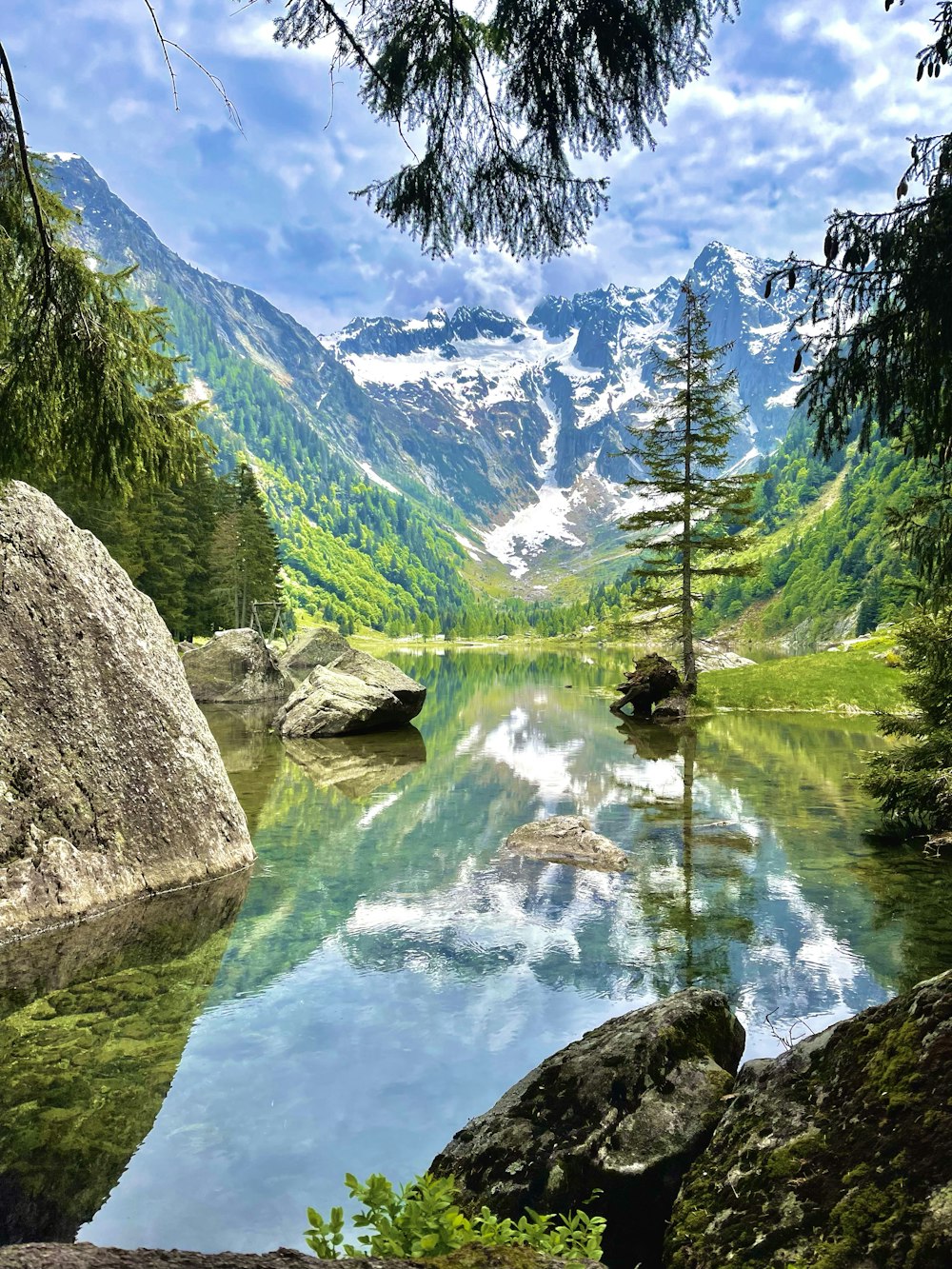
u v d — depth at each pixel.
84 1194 5.27
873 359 5.57
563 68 4.33
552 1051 7.36
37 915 10.33
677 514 37.41
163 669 13.94
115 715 12.34
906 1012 3.79
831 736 28.62
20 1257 2.33
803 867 13.37
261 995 8.57
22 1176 5.45
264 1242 4.80
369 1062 7.13
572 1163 4.69
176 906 11.40
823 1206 3.19
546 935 10.44
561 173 4.81
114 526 44.06
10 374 5.50
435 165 4.84
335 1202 5.19
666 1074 5.15
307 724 30.00
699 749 26.17
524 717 36.69
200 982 8.86
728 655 57.16
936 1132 3.15
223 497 69.56
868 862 13.68
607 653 120.31
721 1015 5.99
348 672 35.03
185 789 13.10
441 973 9.19
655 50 4.20
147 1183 5.39
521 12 4.18
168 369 6.34
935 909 11.24
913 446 5.88
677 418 36.97
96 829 11.48
